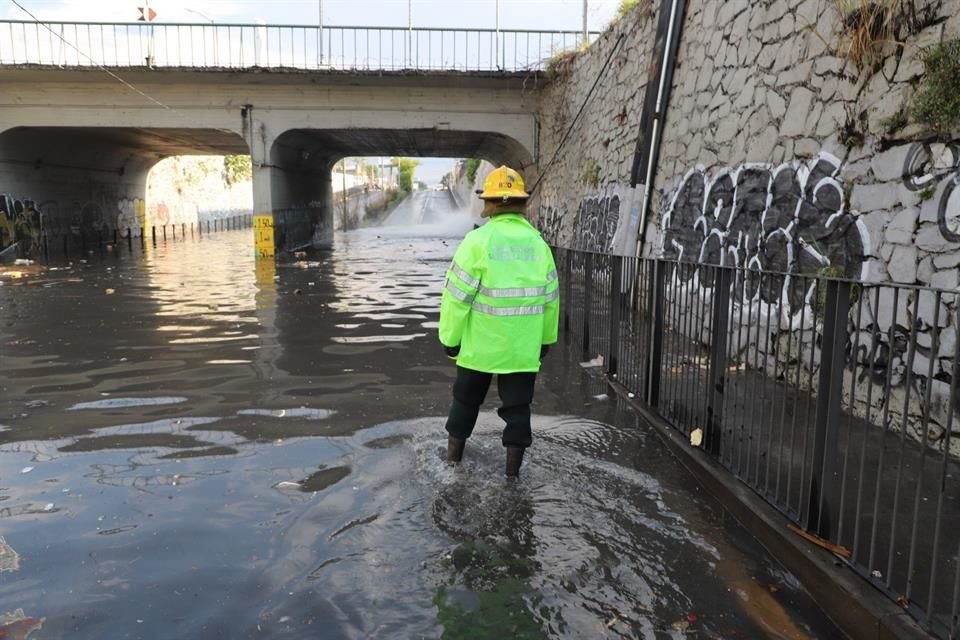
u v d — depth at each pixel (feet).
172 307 38.40
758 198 23.98
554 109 68.03
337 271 62.80
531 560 10.60
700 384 15.87
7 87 70.49
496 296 13.17
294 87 73.56
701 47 30.73
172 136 85.46
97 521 11.74
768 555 10.89
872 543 9.29
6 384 21.09
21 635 8.55
